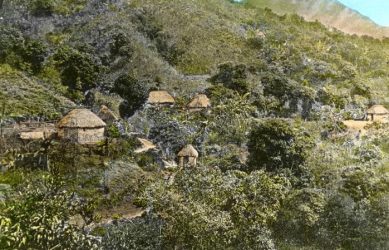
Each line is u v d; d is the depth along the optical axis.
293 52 76.88
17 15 85.19
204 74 80.94
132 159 40.72
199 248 23.47
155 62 80.06
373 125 46.94
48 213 14.04
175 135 49.97
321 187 35.28
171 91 72.50
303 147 39.12
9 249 12.06
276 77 67.31
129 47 79.75
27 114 55.28
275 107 64.19
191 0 100.50
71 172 33.38
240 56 83.12
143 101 65.19
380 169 37.22
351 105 55.81
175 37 87.31
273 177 32.75
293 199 31.66
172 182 26.77
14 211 13.25
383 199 32.53
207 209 24.03
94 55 77.75
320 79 67.31
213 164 41.75
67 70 69.81
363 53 45.56
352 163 38.78
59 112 59.06
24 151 35.56
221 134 50.38
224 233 24.33
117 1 93.81
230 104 58.06
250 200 27.62
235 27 91.94
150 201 24.66
